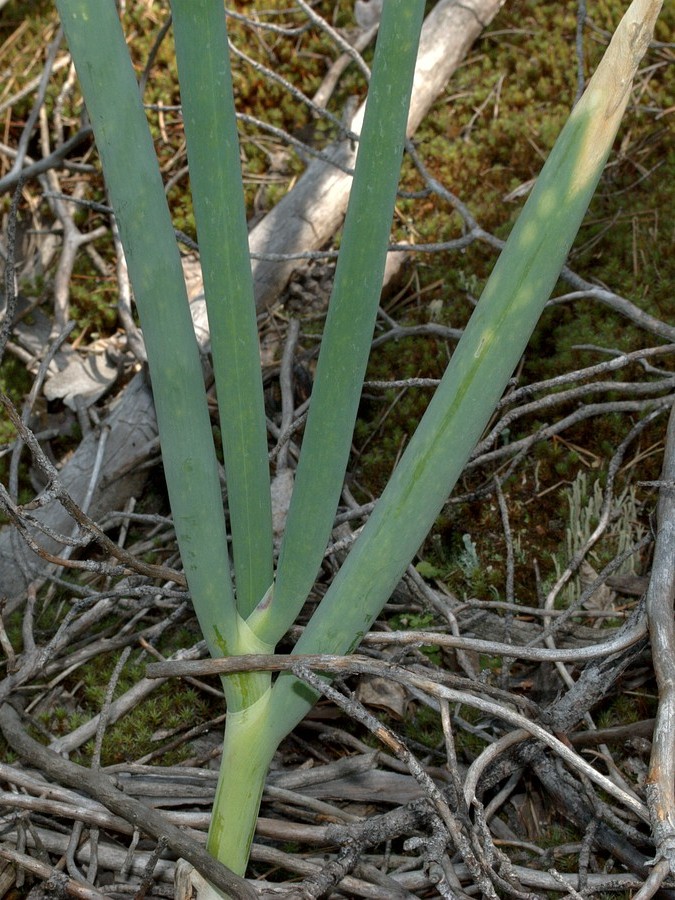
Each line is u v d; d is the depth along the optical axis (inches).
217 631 15.8
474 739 21.1
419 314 30.3
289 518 15.3
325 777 20.4
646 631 18.4
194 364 14.5
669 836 15.4
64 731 22.1
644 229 30.1
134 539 26.5
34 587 23.2
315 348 28.5
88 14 13.4
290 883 18.3
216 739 22.2
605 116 13.3
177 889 16.6
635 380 26.5
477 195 32.8
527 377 27.7
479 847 15.4
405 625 23.3
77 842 19.0
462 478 26.2
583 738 20.0
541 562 24.5
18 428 15.3
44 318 32.5
